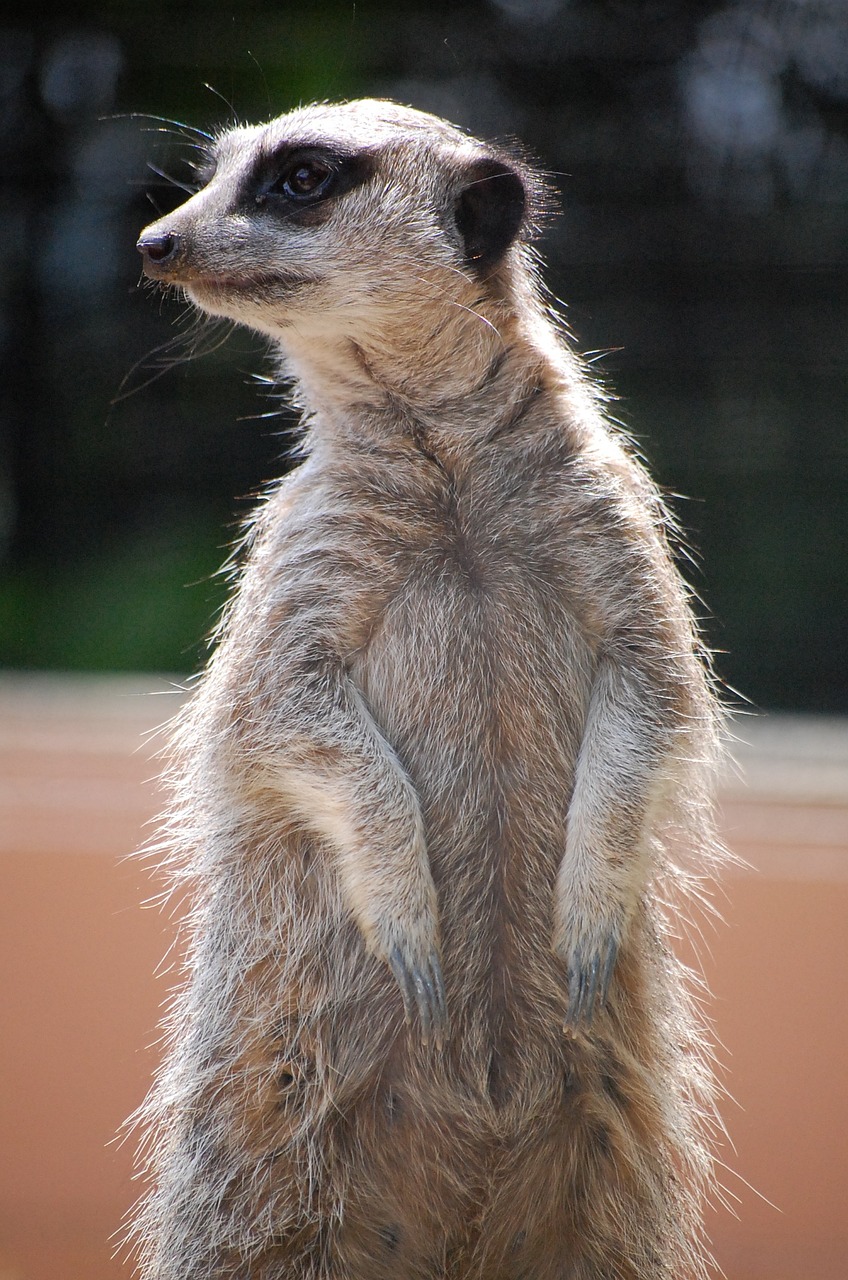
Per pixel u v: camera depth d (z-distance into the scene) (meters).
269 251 6.39
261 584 6.32
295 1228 6.01
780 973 8.69
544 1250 6.08
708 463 16.16
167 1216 6.45
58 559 17.34
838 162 16.58
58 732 10.85
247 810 6.25
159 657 16.36
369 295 6.26
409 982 5.72
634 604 6.12
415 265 6.28
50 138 16.97
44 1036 8.82
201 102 16.47
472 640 6.12
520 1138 5.97
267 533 6.68
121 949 8.87
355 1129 6.07
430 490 6.16
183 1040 6.61
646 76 16.67
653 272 16.12
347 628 6.10
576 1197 6.06
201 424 17.11
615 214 16.27
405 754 6.15
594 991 5.76
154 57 16.47
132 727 11.15
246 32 16.41
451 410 6.22
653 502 6.98
